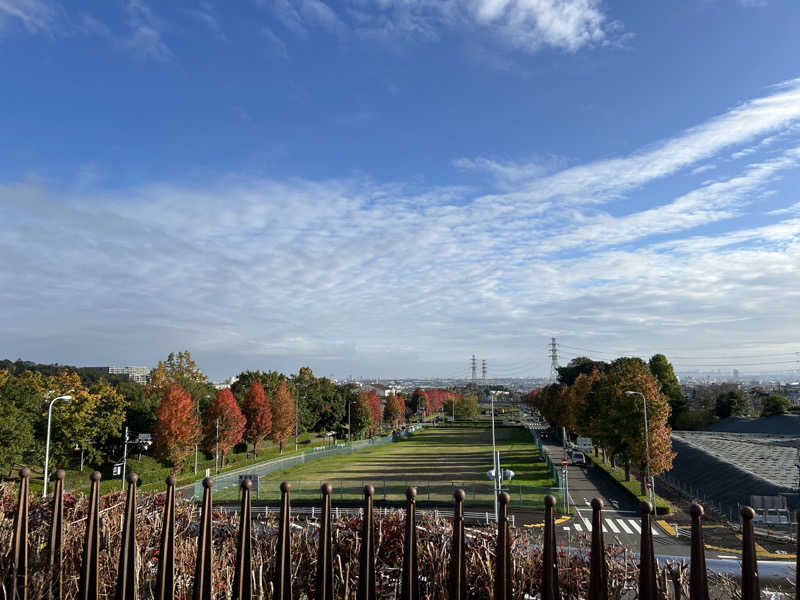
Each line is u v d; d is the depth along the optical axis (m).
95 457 45.72
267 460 65.12
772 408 80.88
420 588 6.46
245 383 82.12
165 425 45.72
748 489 38.03
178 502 11.29
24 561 4.55
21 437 37.38
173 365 62.59
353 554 7.68
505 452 69.06
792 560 22.98
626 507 35.78
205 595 4.04
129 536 4.08
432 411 168.50
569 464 55.94
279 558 4.07
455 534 4.05
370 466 57.72
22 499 4.59
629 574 7.15
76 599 5.60
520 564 6.73
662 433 38.38
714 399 100.62
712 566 20.25
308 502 36.31
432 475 49.91
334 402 92.31
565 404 72.19
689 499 40.00
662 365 88.56
